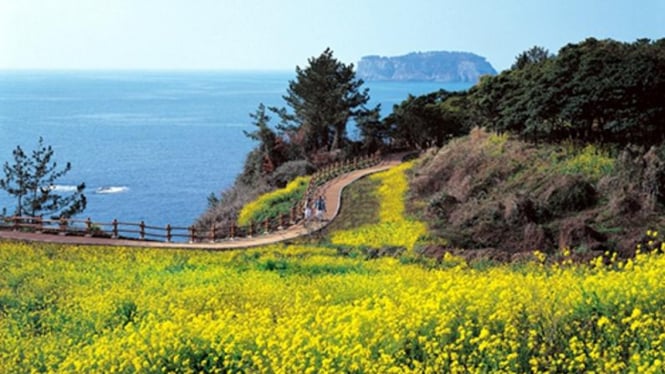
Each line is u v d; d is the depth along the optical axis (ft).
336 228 140.97
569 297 36.47
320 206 148.56
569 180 116.78
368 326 35.63
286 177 225.35
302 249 110.73
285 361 33.45
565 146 140.97
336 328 35.09
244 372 35.45
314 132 264.31
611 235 101.40
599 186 116.67
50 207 169.48
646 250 92.48
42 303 64.80
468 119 246.47
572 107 137.90
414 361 32.12
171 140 551.59
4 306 64.13
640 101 132.57
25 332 53.06
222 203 227.20
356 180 195.42
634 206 108.27
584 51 143.43
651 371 28.02
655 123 132.67
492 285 39.40
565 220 109.09
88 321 53.52
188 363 37.32
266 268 86.79
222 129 647.97
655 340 31.63
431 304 35.83
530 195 118.73
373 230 129.29
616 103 133.69
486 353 32.48
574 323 34.37
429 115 254.06
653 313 33.68
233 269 85.66
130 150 482.69
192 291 62.44
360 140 273.75
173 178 364.38
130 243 121.39
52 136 557.33
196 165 416.67
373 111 271.49
